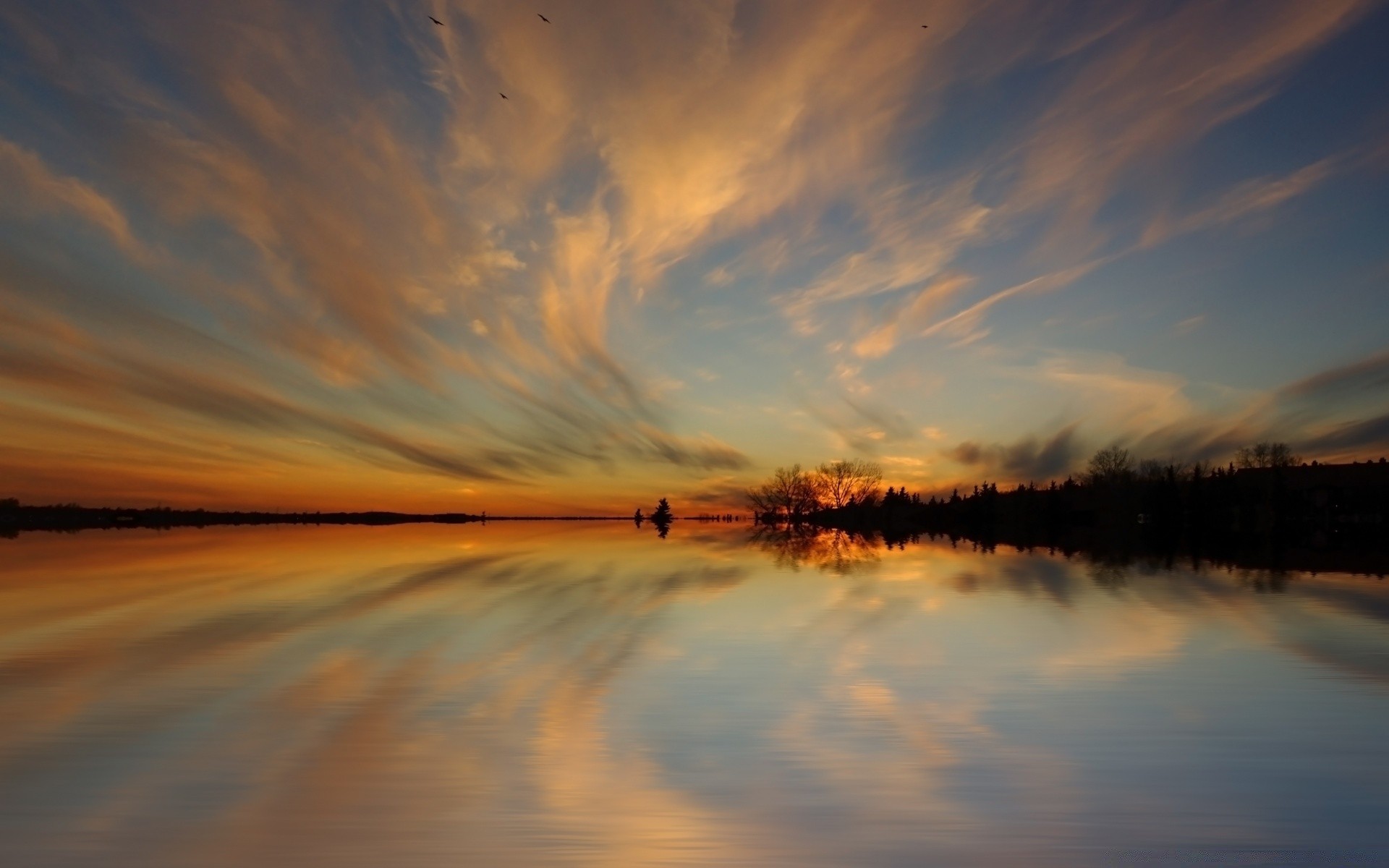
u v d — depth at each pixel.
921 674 13.70
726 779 8.87
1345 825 7.65
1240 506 98.00
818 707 11.71
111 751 9.80
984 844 7.27
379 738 10.30
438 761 9.45
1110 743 10.02
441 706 11.80
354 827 7.64
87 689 12.77
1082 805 8.12
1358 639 16.75
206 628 18.62
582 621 19.47
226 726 10.84
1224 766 9.19
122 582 29.66
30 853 7.11
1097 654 15.30
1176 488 100.12
